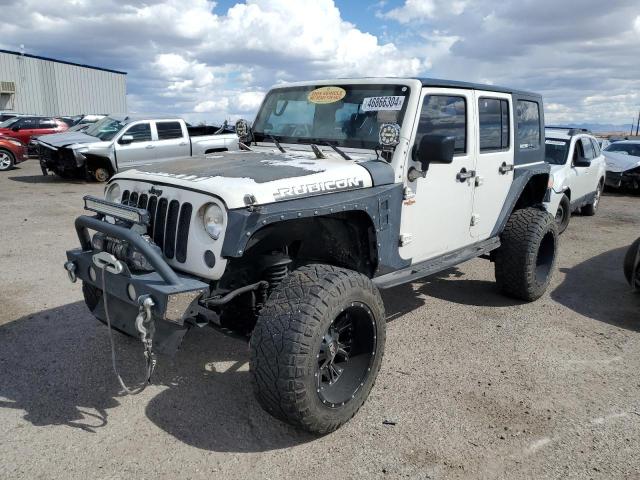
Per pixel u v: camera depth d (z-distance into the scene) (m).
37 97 35.16
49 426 3.09
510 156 5.03
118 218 2.99
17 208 10.09
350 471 2.75
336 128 4.12
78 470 2.71
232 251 2.75
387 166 3.67
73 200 11.14
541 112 5.73
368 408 3.36
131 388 3.52
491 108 4.73
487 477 2.73
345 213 3.45
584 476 2.75
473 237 4.70
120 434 3.03
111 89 39.94
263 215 2.81
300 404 2.75
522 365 3.99
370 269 3.72
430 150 3.51
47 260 6.51
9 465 2.73
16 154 16.97
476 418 3.26
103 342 4.19
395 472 2.75
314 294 2.80
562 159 9.04
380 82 4.01
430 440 3.03
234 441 2.99
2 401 3.34
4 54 33.06
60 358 3.92
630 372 3.92
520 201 5.83
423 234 4.06
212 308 3.17
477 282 6.05
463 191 4.41
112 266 2.91
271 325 2.74
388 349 4.23
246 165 3.48
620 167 14.35
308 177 3.16
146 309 2.68
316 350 2.75
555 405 3.43
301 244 3.52
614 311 5.22
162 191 3.15
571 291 5.84
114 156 13.34
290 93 4.57
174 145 14.02
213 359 3.98
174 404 3.36
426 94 3.89
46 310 4.85
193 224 2.96
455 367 3.94
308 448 2.94
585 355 4.19
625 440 3.06
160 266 2.76
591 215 11.05
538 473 2.77
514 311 5.13
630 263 5.55
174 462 2.79
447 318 4.92
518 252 5.05
